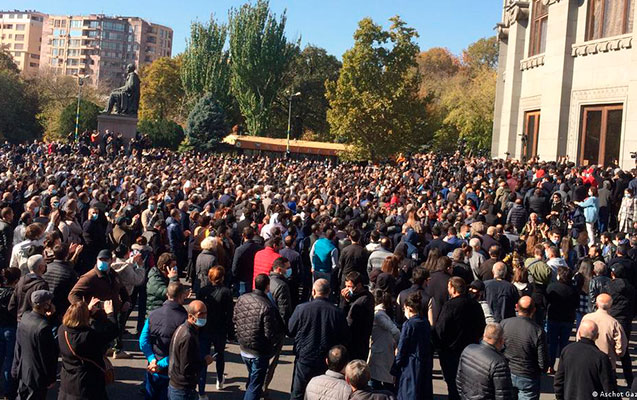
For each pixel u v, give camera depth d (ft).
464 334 27.89
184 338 23.76
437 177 93.50
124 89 179.11
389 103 183.21
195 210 51.13
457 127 239.91
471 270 35.27
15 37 652.89
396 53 187.83
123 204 56.39
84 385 23.45
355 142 188.03
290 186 77.61
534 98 122.31
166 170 90.58
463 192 67.36
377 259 38.09
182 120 307.17
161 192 61.52
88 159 113.09
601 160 102.83
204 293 30.45
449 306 28.09
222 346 31.42
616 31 100.37
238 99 260.62
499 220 55.62
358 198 67.36
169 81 330.75
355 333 28.04
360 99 185.57
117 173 85.05
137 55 643.86
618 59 99.45
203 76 265.95
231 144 233.35
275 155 233.55
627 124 96.32
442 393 33.53
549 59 112.37
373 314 28.50
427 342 26.68
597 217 64.39
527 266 35.32
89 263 44.52
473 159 110.52
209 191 64.34
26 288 28.63
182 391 23.77
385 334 28.25
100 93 351.46
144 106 328.90
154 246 44.75
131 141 162.91
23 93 282.36
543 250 36.06
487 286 31.81
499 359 22.66
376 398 18.70
